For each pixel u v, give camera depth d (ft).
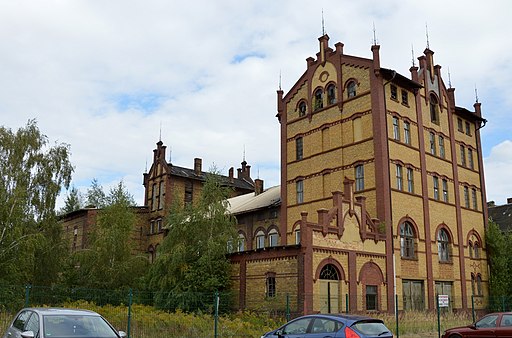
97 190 201.57
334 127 118.83
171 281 100.94
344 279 91.50
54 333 36.94
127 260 134.41
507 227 171.01
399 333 84.94
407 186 111.55
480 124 145.48
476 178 139.95
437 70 132.77
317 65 126.82
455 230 125.39
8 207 103.96
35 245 103.81
